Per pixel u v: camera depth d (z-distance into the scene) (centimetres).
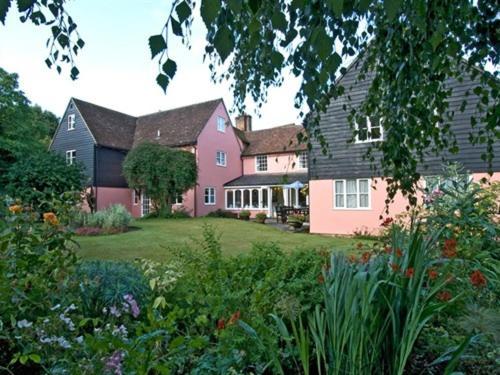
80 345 150
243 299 211
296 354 160
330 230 1084
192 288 245
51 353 147
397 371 131
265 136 2153
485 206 311
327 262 226
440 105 245
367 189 1022
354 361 130
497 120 220
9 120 1484
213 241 299
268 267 263
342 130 1055
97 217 1102
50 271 208
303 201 1825
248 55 238
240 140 2133
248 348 162
